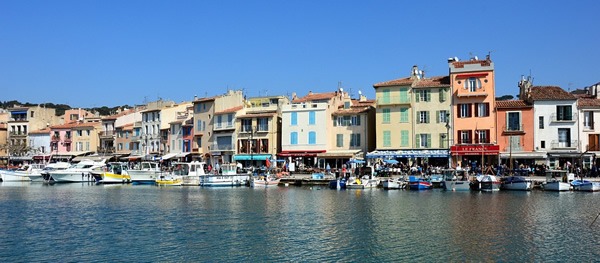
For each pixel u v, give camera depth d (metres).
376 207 55.59
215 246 38.25
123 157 124.00
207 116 111.31
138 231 43.41
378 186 78.62
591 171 75.62
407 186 75.94
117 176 96.56
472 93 86.06
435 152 86.19
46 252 36.59
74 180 99.12
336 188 78.19
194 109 114.25
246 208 55.97
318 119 95.88
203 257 35.41
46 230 43.78
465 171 74.25
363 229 43.69
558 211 51.62
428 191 72.94
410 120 89.19
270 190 77.50
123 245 38.56
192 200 64.12
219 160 107.19
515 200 60.53
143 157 119.12
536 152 82.12
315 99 106.31
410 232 42.38
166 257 35.38
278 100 106.31
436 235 41.22
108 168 101.94
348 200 62.19
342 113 95.00
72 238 40.75
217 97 109.81
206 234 42.19
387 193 70.56
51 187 88.19
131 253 36.38
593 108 82.56
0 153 144.12
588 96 92.69
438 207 55.09
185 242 39.44
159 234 42.19
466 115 86.81
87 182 99.31
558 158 81.19
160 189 82.81
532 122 83.75
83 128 136.12
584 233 41.47
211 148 109.38
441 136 87.75
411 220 47.41
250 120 103.69
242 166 98.44
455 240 39.47
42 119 148.25
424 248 37.34
